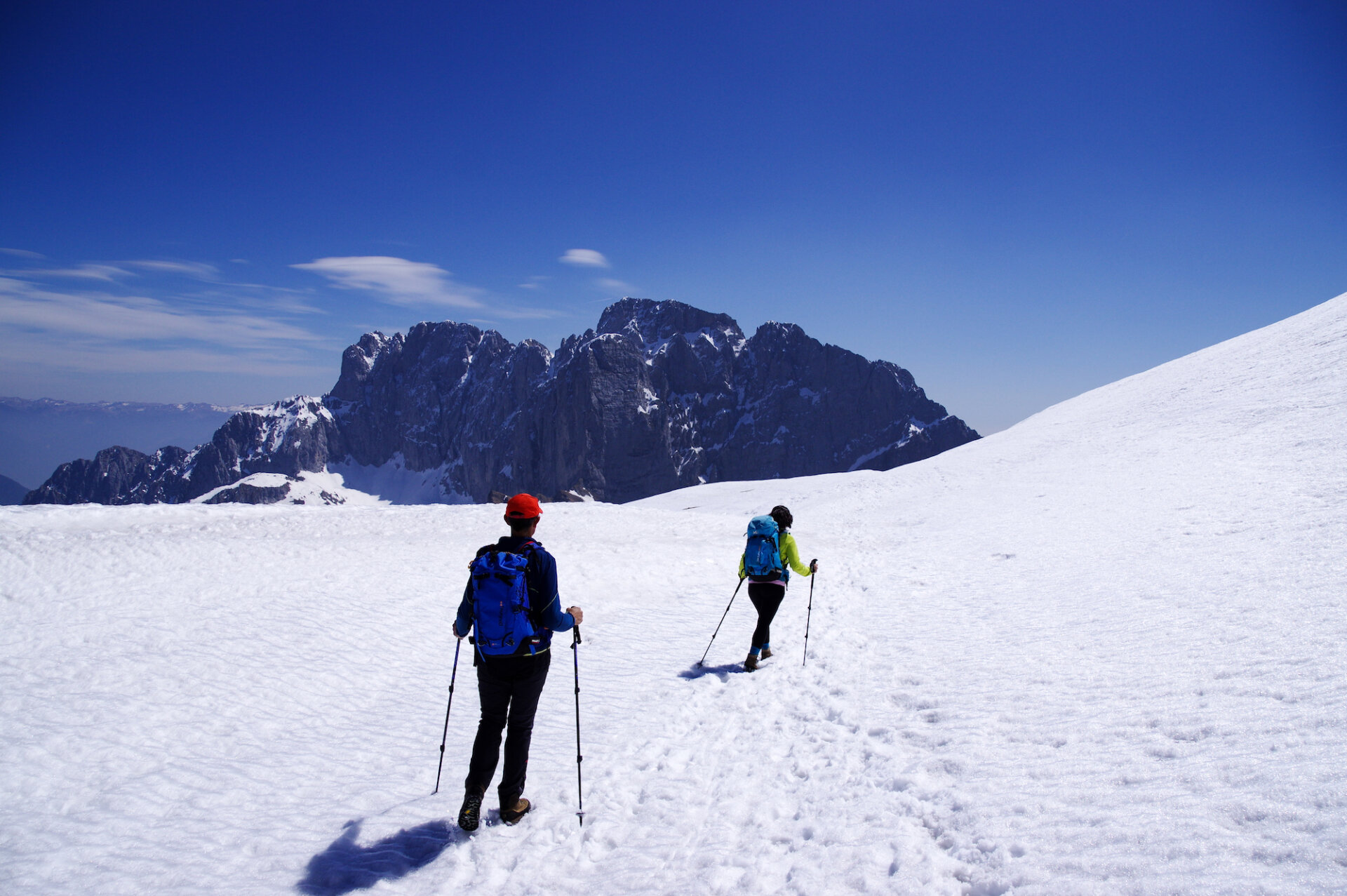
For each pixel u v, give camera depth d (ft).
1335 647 18.94
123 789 19.29
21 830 16.94
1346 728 14.10
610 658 34.32
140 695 25.79
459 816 16.88
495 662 17.29
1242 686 17.92
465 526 75.82
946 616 34.65
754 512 141.28
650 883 14.34
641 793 18.97
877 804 16.22
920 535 74.84
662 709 26.11
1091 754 16.20
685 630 39.73
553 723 25.20
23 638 32.17
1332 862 10.14
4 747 20.97
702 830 16.47
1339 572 26.20
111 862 15.74
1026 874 12.08
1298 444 68.95
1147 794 13.66
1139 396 146.51
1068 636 26.45
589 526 80.74
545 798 19.02
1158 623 25.40
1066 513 67.72
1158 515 53.01
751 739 22.25
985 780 16.12
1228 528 41.24
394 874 15.39
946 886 12.53
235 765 21.40
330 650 33.30
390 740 24.23
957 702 21.93
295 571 48.44
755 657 30.30
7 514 72.74
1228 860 10.97
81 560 48.03
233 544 56.08
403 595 44.27
